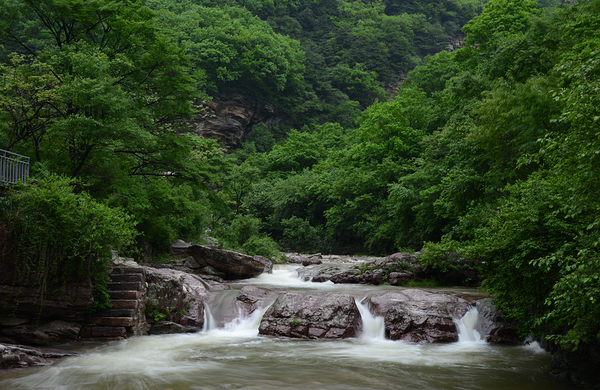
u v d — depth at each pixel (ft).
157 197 73.20
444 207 80.48
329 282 75.00
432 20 427.74
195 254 72.28
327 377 29.43
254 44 297.94
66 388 26.37
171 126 77.15
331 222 170.19
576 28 51.13
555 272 28.91
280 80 300.40
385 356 35.83
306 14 403.13
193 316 45.37
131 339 39.78
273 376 29.40
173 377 28.84
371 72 358.84
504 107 60.13
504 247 31.32
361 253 164.96
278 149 256.52
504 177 61.00
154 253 79.87
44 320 36.47
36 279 34.27
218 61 282.36
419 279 70.49
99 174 61.87
